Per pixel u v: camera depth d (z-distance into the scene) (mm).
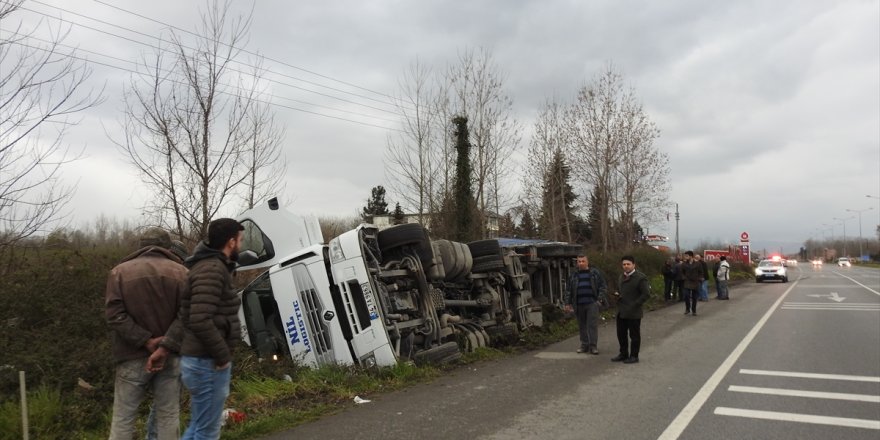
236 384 7113
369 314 8039
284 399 6797
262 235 9039
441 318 9711
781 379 7793
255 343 8820
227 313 3990
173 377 4219
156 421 4438
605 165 28484
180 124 11594
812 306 18422
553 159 28750
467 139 20547
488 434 5527
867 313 16062
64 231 9375
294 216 8930
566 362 9414
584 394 7113
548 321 14078
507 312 11898
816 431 5527
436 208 21578
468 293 11320
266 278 8977
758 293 25391
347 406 6594
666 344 11117
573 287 10547
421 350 8859
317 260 8281
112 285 4094
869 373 8148
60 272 8508
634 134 28750
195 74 11773
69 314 7922
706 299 21438
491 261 11297
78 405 5762
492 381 7934
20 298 7801
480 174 22406
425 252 9133
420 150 22047
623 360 9375
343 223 26609
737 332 12547
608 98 28531
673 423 5816
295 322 8297
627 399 6828
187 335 3906
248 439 5445
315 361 8133
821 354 9664
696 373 8281
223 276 3961
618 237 31266
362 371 7863
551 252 14422
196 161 11680
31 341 7039
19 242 8320
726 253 42719
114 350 4176
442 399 6906
